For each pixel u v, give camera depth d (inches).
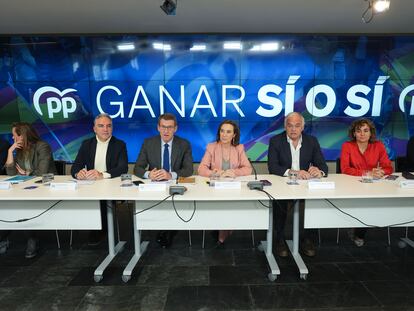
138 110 151.8
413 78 150.6
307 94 151.1
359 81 150.5
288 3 108.3
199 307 65.2
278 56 148.3
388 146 154.5
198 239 102.5
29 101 151.7
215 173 84.6
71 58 147.9
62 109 152.1
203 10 114.2
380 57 148.9
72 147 154.5
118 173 91.4
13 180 84.5
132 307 65.4
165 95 150.6
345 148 98.3
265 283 74.5
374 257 88.0
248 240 101.4
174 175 86.7
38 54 147.7
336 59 148.8
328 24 131.6
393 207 77.4
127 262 86.0
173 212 76.9
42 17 120.4
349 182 80.9
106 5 109.4
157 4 108.7
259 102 151.6
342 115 152.9
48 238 103.7
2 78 149.9
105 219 100.0
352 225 77.7
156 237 101.3
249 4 108.7
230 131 91.2
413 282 74.2
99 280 75.1
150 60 147.9
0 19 122.3
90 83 149.9
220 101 151.4
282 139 94.7
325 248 94.3
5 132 153.2
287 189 73.1
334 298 68.0
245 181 82.4
